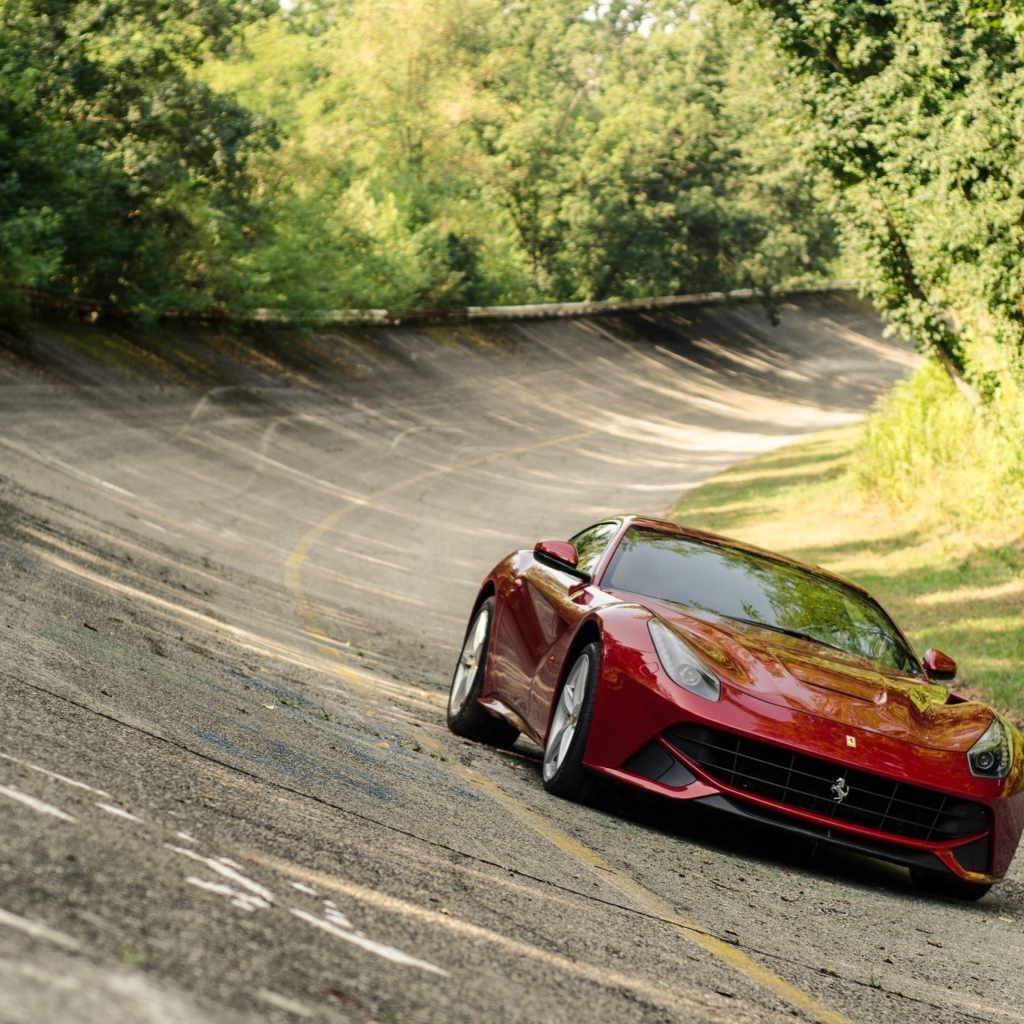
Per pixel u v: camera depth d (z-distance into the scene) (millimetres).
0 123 24578
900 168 17469
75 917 2072
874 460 22891
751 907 4176
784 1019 2881
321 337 40594
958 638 12555
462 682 7086
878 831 4977
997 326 17656
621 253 63594
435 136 57312
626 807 5566
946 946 4285
